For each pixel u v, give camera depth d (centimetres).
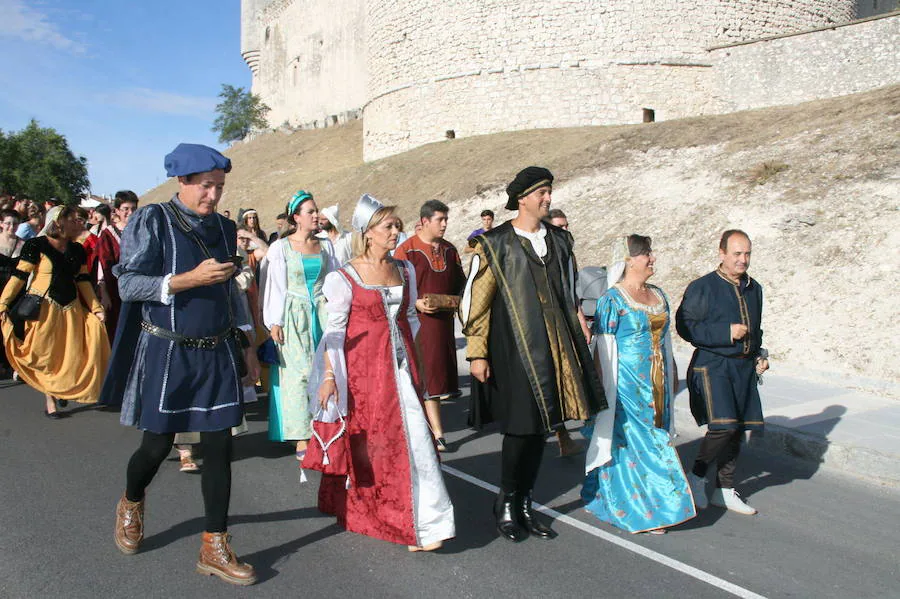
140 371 369
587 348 436
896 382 794
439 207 669
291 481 535
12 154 4538
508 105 3025
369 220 419
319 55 5669
